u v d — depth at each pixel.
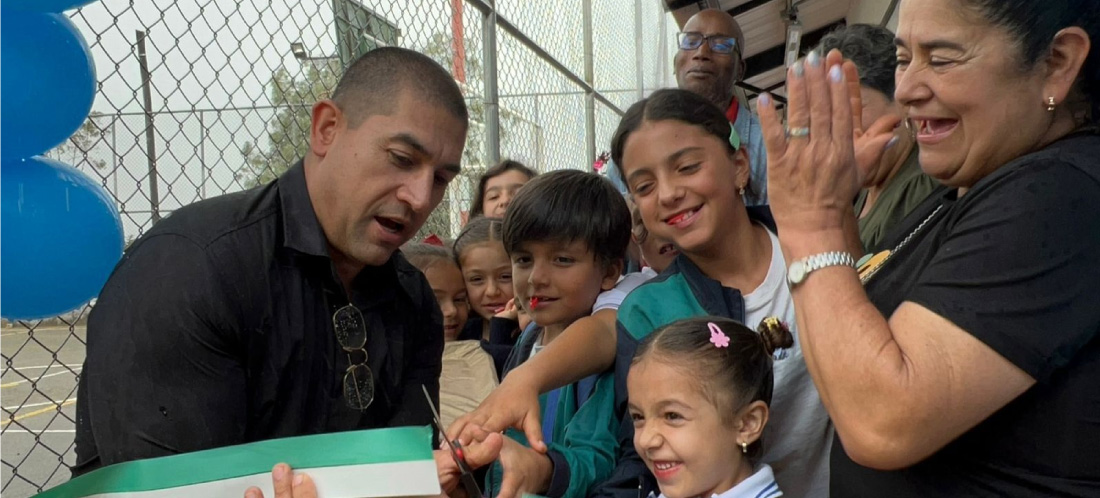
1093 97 1.11
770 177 1.19
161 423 1.18
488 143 3.44
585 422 1.71
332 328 1.40
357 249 1.36
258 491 1.09
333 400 1.41
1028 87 1.10
